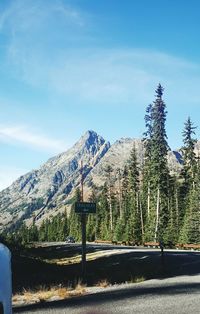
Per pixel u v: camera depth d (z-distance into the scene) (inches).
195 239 2576.3
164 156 2869.1
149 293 484.4
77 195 5954.7
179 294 467.5
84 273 680.4
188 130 3339.1
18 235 7121.1
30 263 948.0
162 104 2849.4
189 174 3366.1
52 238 6505.9
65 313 365.4
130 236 3284.9
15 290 566.3
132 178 3695.9
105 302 422.6
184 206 3245.6
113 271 871.7
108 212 4692.4
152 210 3085.6
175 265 945.5
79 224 4958.2
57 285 614.9
